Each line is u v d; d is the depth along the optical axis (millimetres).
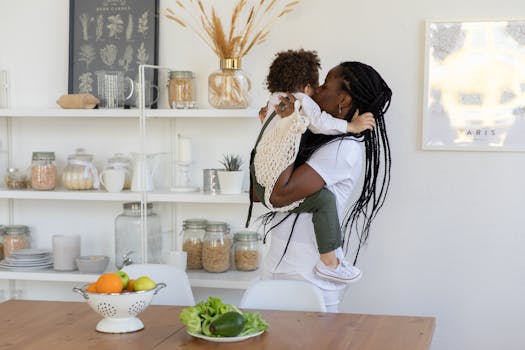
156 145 3699
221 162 3521
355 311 3520
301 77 2686
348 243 3504
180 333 2186
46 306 2512
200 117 3617
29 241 3797
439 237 3420
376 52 3416
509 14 3279
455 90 3336
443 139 3363
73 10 3699
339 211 2754
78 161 3605
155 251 3584
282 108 2631
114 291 2152
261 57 3523
